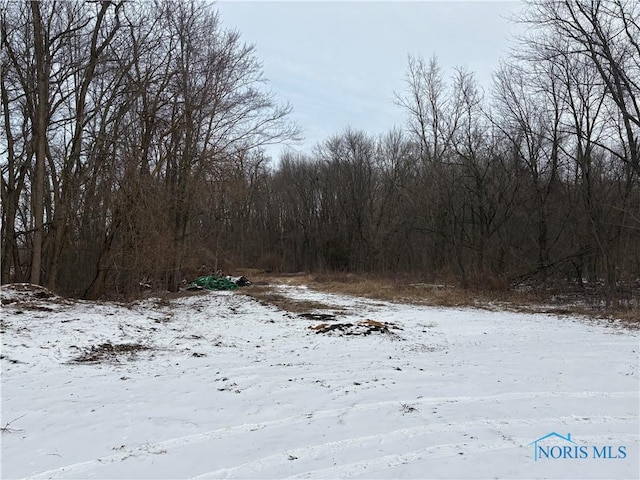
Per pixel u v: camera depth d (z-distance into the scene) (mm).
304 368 7637
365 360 8367
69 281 20750
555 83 23172
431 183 31703
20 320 10258
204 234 25766
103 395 6012
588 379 6773
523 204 25672
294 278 38562
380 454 4074
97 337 9859
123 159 16875
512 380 6727
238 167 21938
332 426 4812
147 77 18578
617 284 19500
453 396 5879
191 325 13102
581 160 21938
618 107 18719
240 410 5391
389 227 43125
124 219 17156
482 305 19250
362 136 49469
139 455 4172
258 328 12703
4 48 17359
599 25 17906
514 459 3934
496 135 26094
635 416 5062
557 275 23656
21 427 4895
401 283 27859
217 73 21078
